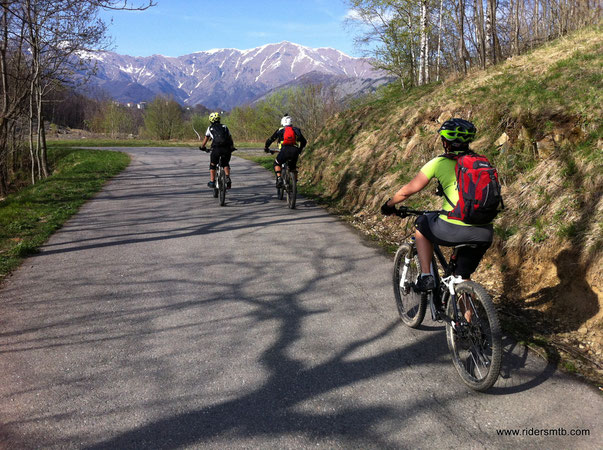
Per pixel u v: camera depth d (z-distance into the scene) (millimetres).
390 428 2898
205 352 3824
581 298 4355
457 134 3377
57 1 15469
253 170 16641
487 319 3170
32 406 3080
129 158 22750
